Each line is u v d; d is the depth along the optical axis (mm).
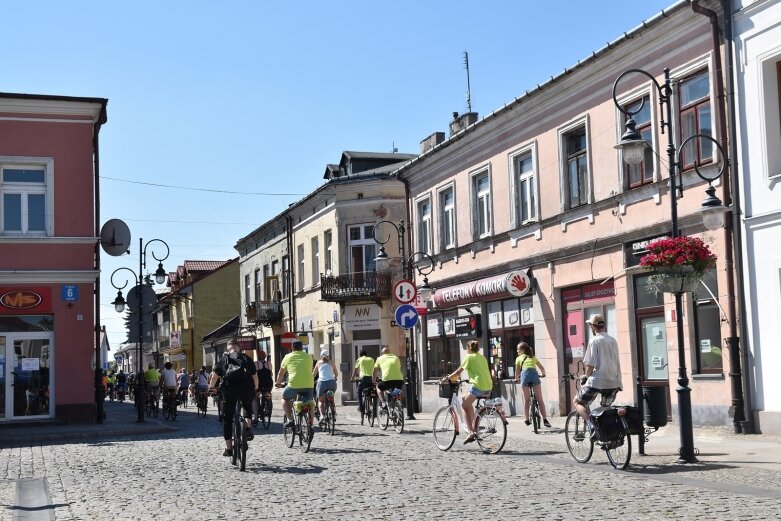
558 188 23828
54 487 12617
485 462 14320
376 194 39188
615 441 12875
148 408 34250
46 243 26125
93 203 26719
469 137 28406
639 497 10203
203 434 22453
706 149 18562
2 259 25734
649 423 14109
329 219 40750
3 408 25547
